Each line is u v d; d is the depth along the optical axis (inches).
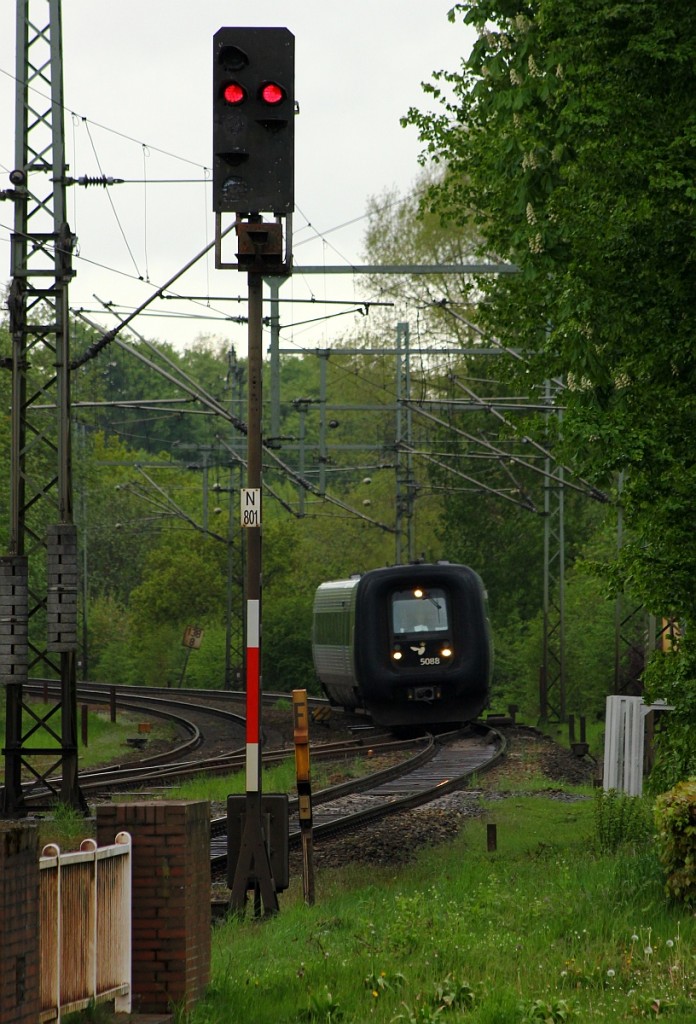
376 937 1594.5
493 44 2471.7
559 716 7135.8
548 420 2321.6
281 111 1857.8
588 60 2103.8
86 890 1108.5
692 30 2062.0
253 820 1966.0
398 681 5442.9
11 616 3132.4
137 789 3791.8
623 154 2063.2
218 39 1854.1
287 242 1958.7
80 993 1093.1
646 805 2437.3
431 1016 1201.4
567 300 2182.6
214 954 1535.4
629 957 1390.3
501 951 1473.9
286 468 5418.3
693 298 2135.8
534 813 3196.4
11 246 3169.3
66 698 3122.5
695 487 2143.2
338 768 4370.1
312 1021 1229.7
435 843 2736.2
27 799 3166.8
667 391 2192.4
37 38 3166.8
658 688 2279.8
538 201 2345.0
